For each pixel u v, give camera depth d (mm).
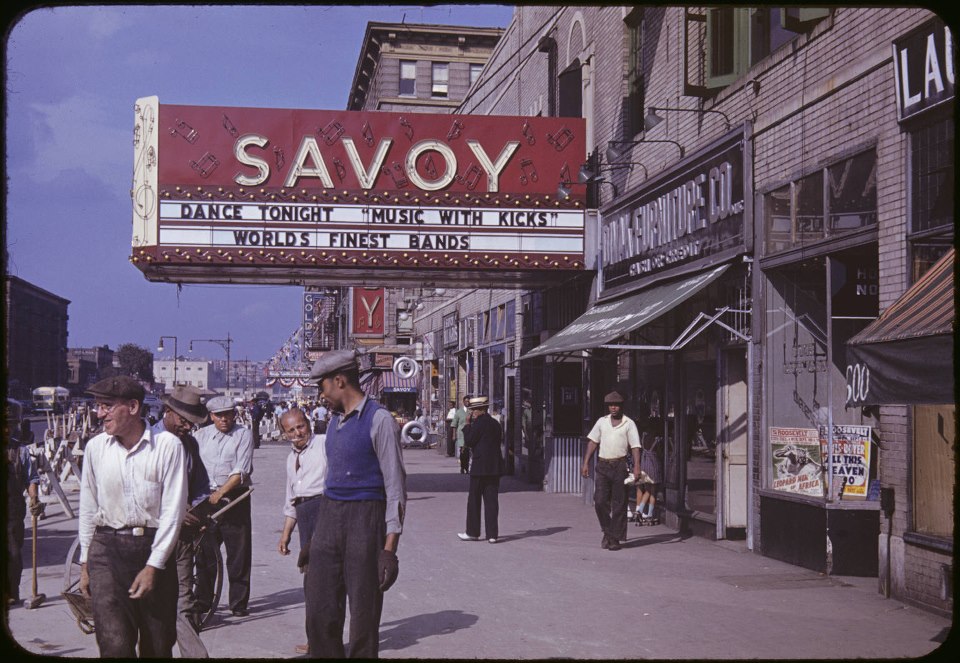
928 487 8266
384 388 42344
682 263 13938
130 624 5305
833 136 10031
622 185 16875
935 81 8156
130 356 181250
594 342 13133
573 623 7801
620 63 16922
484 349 28203
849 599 8742
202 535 7590
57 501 15703
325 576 5785
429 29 57688
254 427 34281
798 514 10562
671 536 13133
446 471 25297
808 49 10539
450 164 17391
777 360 11367
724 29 12711
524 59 24125
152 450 5293
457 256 17344
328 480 5852
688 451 13758
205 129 16828
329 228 17031
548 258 17625
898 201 8766
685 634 7395
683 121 14172
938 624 7695
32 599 8578
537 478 21656
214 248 16750
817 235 10383
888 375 6930
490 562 10898
